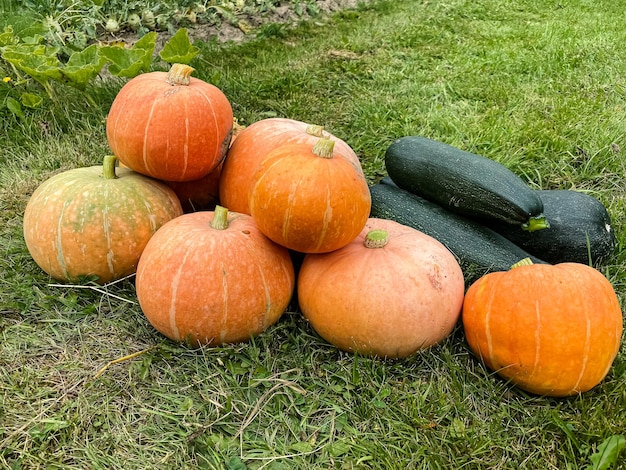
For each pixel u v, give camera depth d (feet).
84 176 2.28
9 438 1.71
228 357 2.03
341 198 1.89
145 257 2.01
